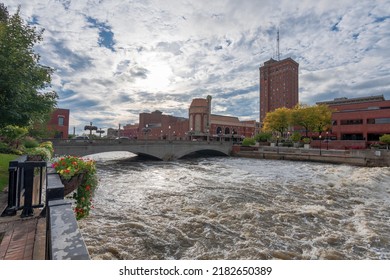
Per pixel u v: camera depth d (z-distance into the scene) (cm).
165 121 10988
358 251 778
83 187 532
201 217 1064
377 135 5056
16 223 430
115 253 719
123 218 1032
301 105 6275
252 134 10469
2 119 746
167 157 4600
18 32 765
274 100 11831
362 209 1247
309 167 3291
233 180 2114
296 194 1556
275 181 2056
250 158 5306
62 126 5034
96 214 1072
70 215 207
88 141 3466
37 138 2898
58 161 508
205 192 1584
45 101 864
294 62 11688
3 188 686
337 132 5644
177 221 1008
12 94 701
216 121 9406
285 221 1035
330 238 867
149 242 800
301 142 5947
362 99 7769
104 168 3148
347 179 2164
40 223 435
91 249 730
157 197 1440
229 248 775
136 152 4109
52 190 264
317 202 1370
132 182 1986
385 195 1617
